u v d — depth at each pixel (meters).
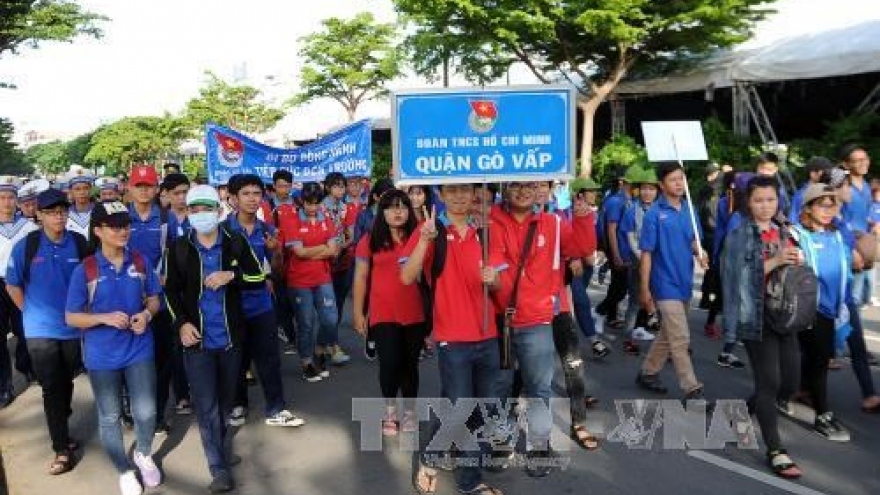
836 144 15.07
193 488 4.80
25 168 73.88
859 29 15.31
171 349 5.63
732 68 16.55
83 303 4.59
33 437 5.93
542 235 4.45
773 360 4.69
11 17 13.50
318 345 7.31
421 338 5.25
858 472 4.65
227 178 9.90
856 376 5.84
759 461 4.86
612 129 20.83
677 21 16.09
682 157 7.60
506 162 4.19
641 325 8.10
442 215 4.39
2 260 6.78
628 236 7.58
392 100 4.08
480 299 4.26
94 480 5.02
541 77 19.31
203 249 4.73
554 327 5.24
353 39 28.84
